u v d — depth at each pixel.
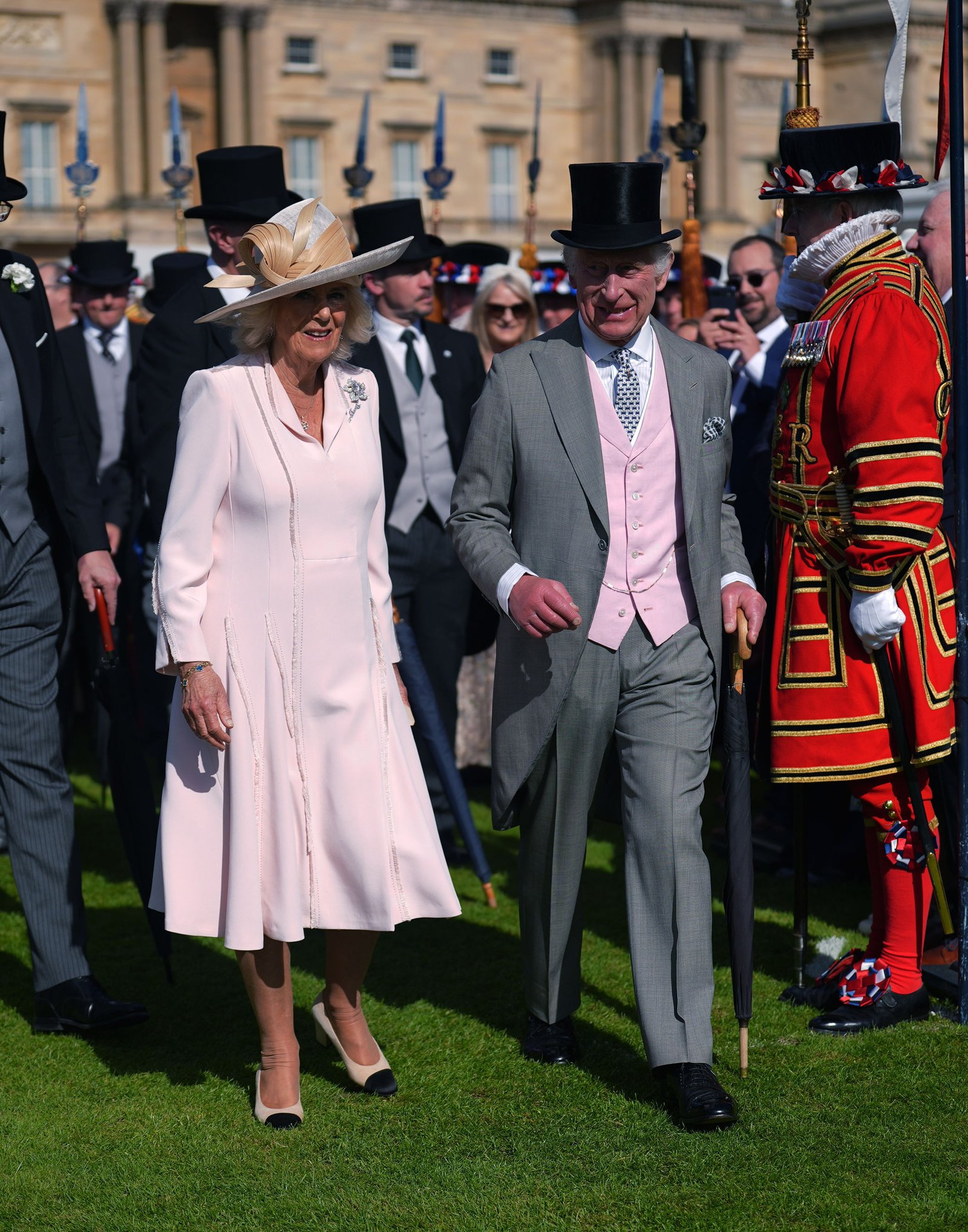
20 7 46.25
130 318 9.66
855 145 4.07
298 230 3.66
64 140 47.06
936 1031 4.29
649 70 52.62
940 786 4.54
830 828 5.85
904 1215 3.29
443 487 6.31
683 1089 3.74
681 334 7.30
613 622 3.91
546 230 53.00
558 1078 4.07
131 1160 3.63
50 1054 4.32
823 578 4.14
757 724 4.32
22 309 4.46
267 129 49.50
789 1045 4.23
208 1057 4.28
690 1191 3.42
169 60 48.88
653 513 3.93
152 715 7.42
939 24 52.78
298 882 3.65
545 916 4.13
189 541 3.65
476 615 6.46
